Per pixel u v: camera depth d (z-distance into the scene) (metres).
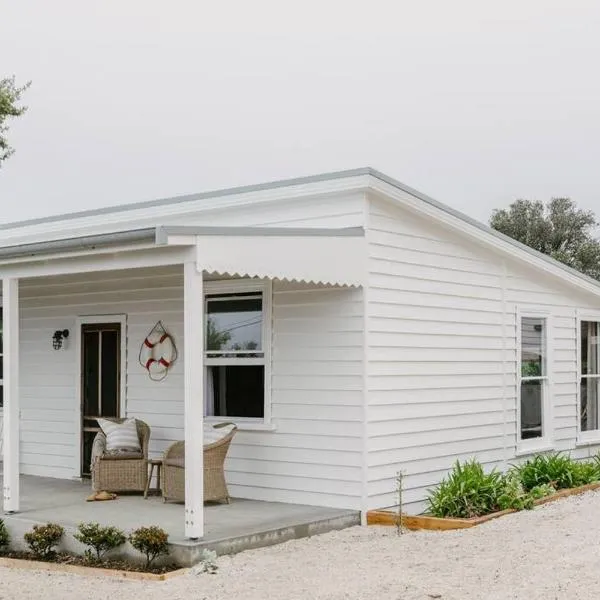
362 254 10.07
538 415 13.73
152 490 11.28
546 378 13.94
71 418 13.06
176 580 7.55
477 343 12.15
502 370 12.66
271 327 10.70
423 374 10.99
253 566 7.86
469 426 11.85
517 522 9.57
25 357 13.76
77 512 9.76
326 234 9.57
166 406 11.76
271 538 8.78
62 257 9.12
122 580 7.79
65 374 13.17
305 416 10.37
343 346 10.12
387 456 10.27
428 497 10.85
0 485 12.23
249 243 8.61
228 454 10.96
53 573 8.27
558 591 6.59
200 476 8.15
